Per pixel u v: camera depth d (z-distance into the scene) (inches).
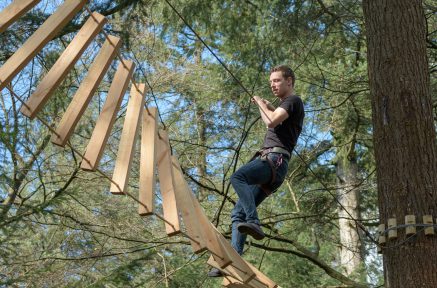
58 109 409.1
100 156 165.6
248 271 203.2
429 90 287.4
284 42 450.3
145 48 500.4
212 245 193.2
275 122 212.7
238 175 209.8
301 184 581.3
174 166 201.5
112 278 375.9
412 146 275.6
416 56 290.2
